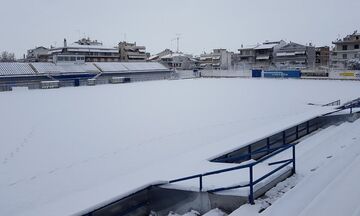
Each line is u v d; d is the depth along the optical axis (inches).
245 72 2495.1
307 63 3024.1
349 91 1359.5
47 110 984.9
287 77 2261.3
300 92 1368.1
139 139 618.2
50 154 529.3
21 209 333.4
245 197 266.1
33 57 3577.8
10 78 1892.2
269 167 336.5
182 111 936.3
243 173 322.7
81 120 816.9
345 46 2711.6
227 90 1528.1
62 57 2245.3
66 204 280.4
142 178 334.0
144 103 1116.5
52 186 393.7
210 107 1005.2
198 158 399.2
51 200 352.2
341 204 214.7
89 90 1654.8
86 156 515.2
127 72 2517.2
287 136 546.3
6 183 406.9
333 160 331.9
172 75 2659.9
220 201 280.1
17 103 1152.2
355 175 265.4
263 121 759.7
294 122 581.3
